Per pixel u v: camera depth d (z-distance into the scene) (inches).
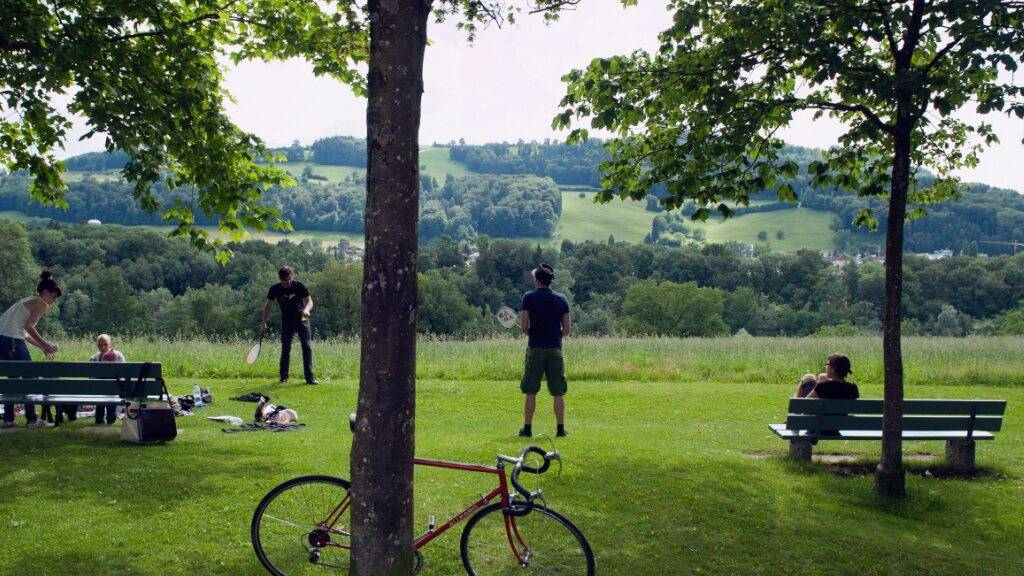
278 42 488.1
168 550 230.7
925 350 877.8
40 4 393.4
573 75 362.6
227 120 438.0
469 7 310.8
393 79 175.6
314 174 7076.8
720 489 313.9
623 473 327.9
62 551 225.6
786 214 6909.5
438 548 239.5
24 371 376.8
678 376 723.4
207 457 337.4
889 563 255.4
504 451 362.6
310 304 598.9
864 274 3567.9
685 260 3902.6
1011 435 487.2
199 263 3253.0
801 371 738.8
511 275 3678.6
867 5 325.1
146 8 409.7
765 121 355.3
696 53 349.1
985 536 289.3
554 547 210.4
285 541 219.1
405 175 177.2
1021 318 2955.2
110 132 368.5
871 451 418.3
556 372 411.8
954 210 4840.1
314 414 489.1
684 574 237.6
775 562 250.2
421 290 2957.7
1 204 4192.9
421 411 531.2
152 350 762.8
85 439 372.5
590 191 7844.5
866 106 363.3
